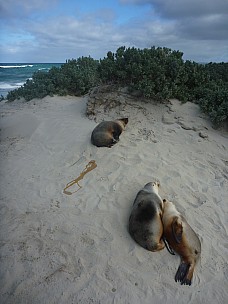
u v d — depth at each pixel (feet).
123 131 20.21
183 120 21.33
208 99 22.53
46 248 11.86
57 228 12.82
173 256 11.46
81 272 10.87
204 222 13.21
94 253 11.59
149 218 11.82
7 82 70.23
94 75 31.83
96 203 14.16
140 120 21.50
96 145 18.65
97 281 10.55
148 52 24.82
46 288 10.29
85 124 22.18
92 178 16.01
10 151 20.51
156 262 11.27
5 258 11.43
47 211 13.88
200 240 12.23
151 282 10.57
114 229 12.66
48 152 19.53
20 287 10.31
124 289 10.30
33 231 12.72
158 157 17.52
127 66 23.08
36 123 24.07
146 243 11.60
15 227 12.96
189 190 15.07
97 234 12.44
